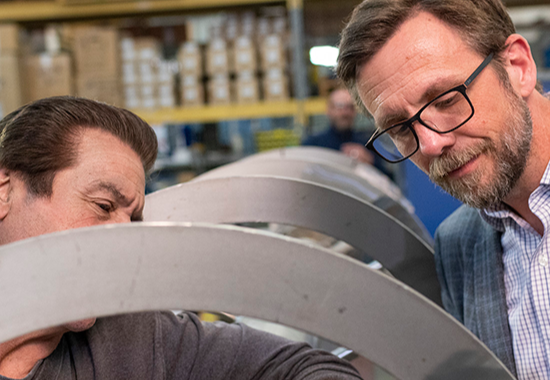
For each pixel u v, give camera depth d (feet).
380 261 3.37
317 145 11.76
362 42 2.72
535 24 12.75
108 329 2.70
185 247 1.65
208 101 13.15
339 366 2.73
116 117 2.55
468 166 2.69
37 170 2.36
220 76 12.71
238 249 1.68
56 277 1.58
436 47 2.56
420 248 3.46
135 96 12.57
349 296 1.76
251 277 1.69
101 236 1.60
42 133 2.36
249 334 3.02
